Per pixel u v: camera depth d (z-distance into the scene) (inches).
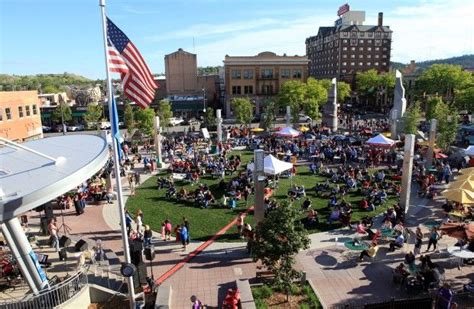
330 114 2223.2
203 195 1061.1
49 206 863.1
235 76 3558.1
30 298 520.4
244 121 2564.0
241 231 829.2
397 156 1421.0
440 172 1198.3
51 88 5723.4
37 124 1910.7
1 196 450.0
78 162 595.8
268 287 601.6
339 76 4837.6
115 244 813.2
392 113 1793.8
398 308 514.9
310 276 656.4
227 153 1713.8
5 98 1647.4
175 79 3860.7
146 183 1304.1
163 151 1798.7
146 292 609.0
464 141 1811.0
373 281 636.7
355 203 1023.6
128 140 2191.2
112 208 1059.3
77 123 3363.7
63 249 718.5
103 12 502.6
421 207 986.1
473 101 2345.0
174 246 796.6
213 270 691.4
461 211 896.3
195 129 2691.9
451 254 652.1
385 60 4869.6
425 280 596.4
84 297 577.3
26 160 636.7
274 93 3599.9
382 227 809.5
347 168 1311.5
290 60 3560.5
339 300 581.6
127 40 546.3
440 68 3353.8
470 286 584.7
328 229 861.2
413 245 762.8
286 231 565.6
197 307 546.0
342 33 4734.3
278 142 1800.0
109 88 518.9
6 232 519.2
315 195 1111.0
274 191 1154.0
